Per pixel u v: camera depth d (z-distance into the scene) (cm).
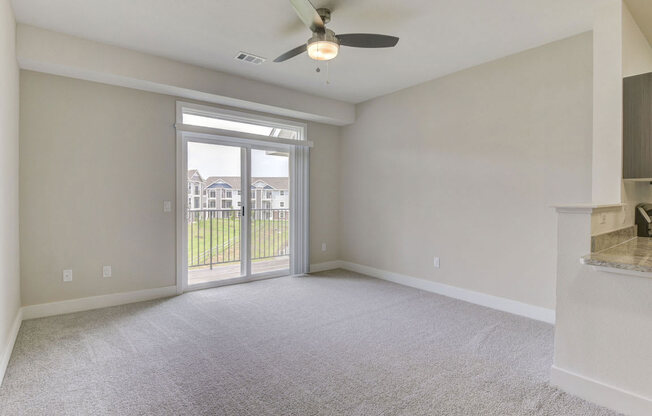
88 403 185
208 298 376
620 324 180
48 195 314
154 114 371
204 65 363
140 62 331
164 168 378
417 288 421
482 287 357
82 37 301
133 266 361
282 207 488
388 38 242
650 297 171
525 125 322
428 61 349
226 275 445
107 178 344
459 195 377
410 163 430
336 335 279
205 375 216
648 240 243
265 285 433
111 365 227
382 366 229
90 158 335
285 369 224
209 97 388
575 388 194
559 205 201
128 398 190
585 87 285
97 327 291
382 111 466
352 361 236
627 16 247
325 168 523
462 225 375
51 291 317
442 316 323
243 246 451
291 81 411
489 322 308
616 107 238
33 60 282
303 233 493
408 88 431
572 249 197
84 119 331
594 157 249
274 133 475
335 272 508
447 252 390
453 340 270
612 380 182
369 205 489
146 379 210
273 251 484
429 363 233
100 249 342
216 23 278
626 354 178
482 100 355
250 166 452
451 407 184
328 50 239
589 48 284
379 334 282
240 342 265
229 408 182
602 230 205
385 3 247
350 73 384
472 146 364
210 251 438
